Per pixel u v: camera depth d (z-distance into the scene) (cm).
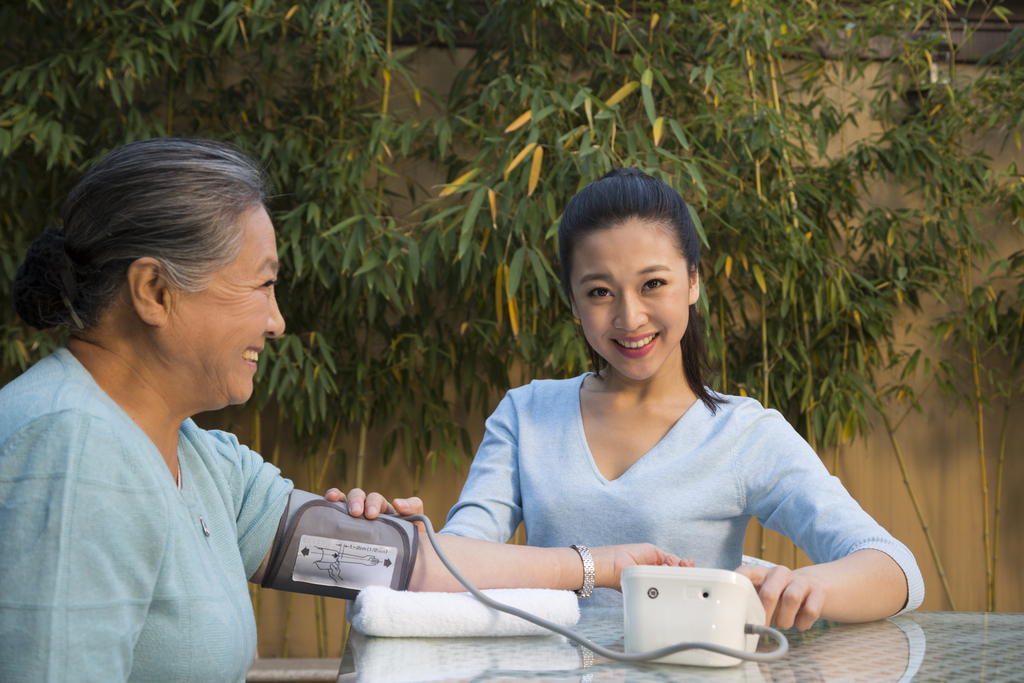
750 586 60
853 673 55
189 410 79
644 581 61
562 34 235
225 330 74
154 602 69
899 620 78
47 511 62
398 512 96
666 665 59
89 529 63
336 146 220
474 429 249
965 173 242
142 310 71
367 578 88
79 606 61
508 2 221
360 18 210
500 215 202
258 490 91
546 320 226
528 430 110
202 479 83
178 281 71
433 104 245
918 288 247
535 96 199
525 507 107
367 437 246
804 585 68
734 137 225
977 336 254
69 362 72
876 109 253
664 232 94
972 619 79
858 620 73
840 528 85
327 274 219
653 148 196
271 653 239
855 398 236
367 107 242
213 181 73
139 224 70
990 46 256
